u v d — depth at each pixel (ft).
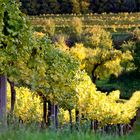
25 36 79.20
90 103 178.81
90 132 26.71
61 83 114.62
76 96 134.82
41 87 109.29
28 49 81.92
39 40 96.63
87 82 178.81
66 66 117.29
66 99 123.13
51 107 121.29
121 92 402.72
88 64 352.90
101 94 188.55
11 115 42.63
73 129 28.14
